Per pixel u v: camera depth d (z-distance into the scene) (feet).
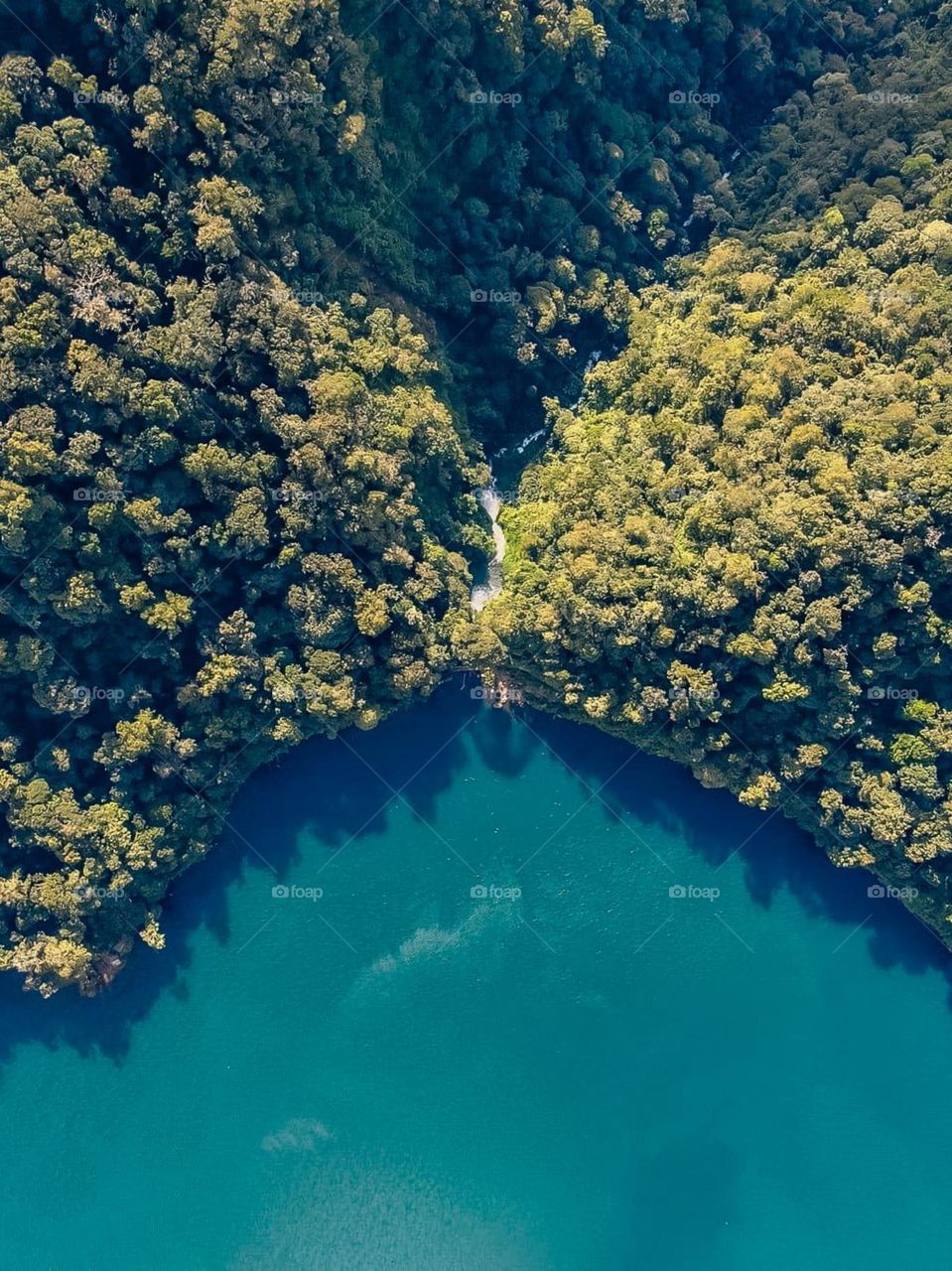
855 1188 228.43
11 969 225.97
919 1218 226.79
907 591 203.21
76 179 180.55
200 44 183.83
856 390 216.13
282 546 213.25
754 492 212.43
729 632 217.36
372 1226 225.76
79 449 184.85
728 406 228.84
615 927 236.22
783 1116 230.89
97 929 222.07
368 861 236.43
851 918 235.81
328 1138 228.22
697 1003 234.38
